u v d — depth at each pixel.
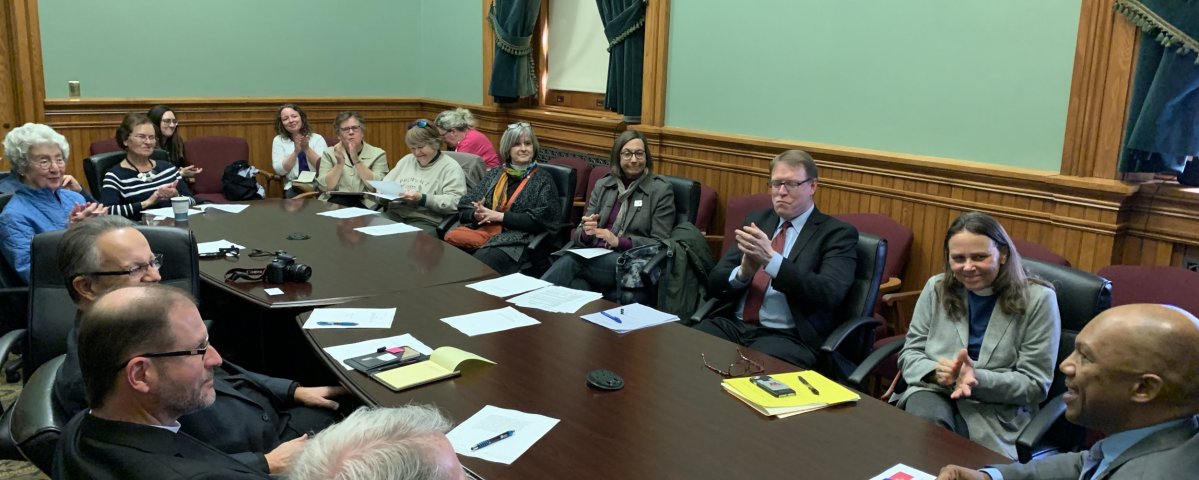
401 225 3.87
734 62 4.34
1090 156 3.03
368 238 3.57
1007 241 2.23
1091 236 3.08
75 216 3.04
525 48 5.81
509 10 5.72
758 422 1.78
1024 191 3.23
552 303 2.65
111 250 1.95
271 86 6.51
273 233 3.62
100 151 5.31
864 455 1.63
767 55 4.16
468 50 6.46
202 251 3.20
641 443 1.67
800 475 1.54
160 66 6.00
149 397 1.41
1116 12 2.87
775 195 2.93
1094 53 2.96
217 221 3.86
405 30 7.07
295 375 3.21
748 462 1.59
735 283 2.97
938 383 2.24
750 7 4.20
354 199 4.88
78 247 1.95
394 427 0.90
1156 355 1.28
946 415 2.18
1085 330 1.39
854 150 3.79
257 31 6.36
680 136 4.62
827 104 3.93
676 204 3.98
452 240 4.15
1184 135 2.80
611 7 4.94
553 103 6.00
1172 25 2.69
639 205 3.94
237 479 1.38
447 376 2.00
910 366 2.36
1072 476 1.56
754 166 4.26
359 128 4.89
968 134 3.43
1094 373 1.35
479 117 6.36
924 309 2.44
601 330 2.39
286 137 5.77
